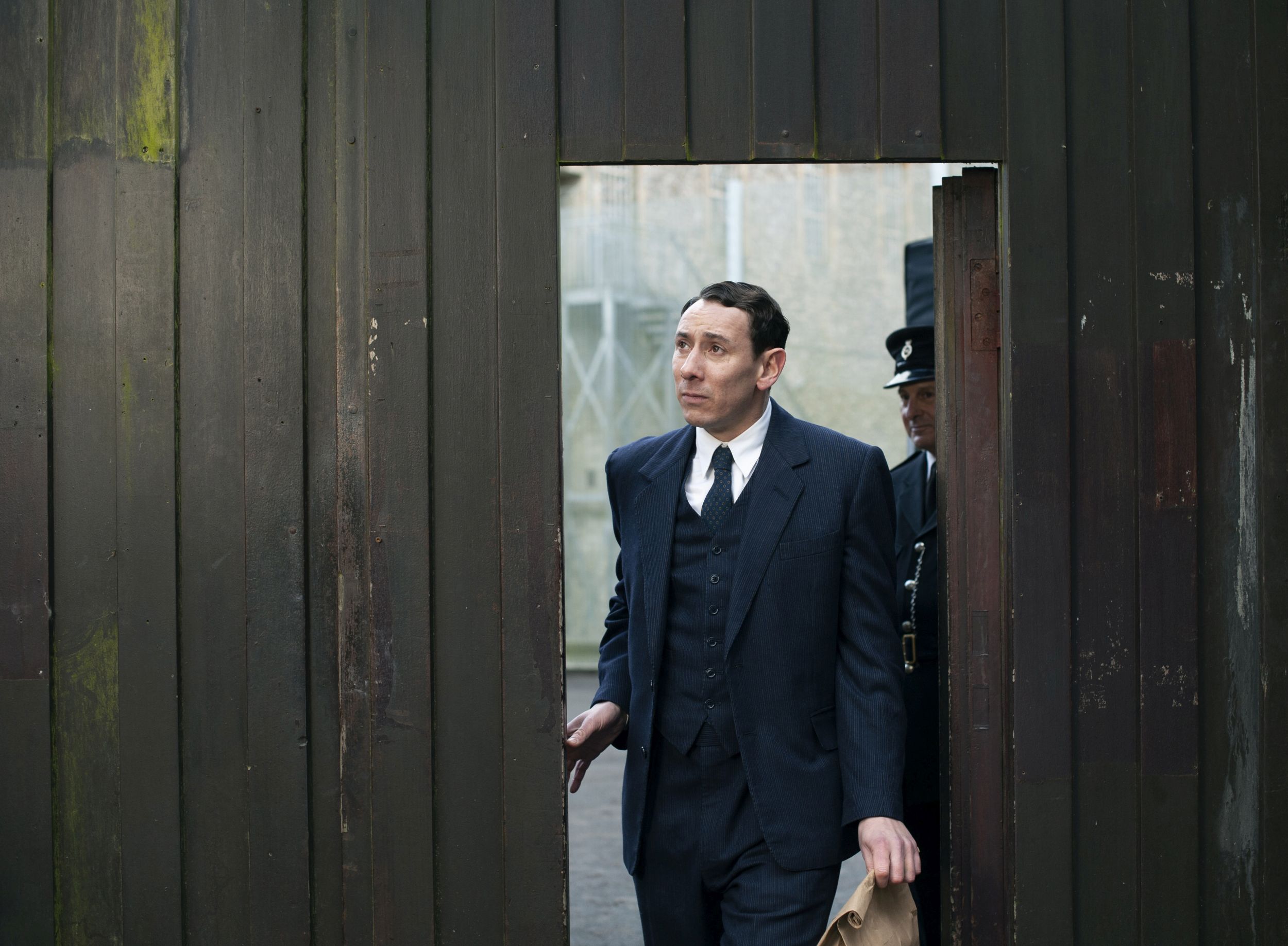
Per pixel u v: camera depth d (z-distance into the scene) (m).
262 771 2.03
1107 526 2.05
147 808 2.02
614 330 8.63
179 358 2.04
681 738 2.05
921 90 2.05
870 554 2.05
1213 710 2.05
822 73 2.05
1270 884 2.05
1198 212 2.06
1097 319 2.05
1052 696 2.04
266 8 2.04
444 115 2.04
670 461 2.16
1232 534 2.06
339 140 2.04
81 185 2.04
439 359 2.04
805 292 8.95
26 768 2.01
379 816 2.03
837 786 2.02
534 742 2.03
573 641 8.54
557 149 2.05
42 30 2.03
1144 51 2.05
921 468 2.79
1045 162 2.04
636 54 2.05
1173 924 2.04
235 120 2.04
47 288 2.03
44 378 2.02
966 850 2.08
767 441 2.11
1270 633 2.05
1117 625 2.04
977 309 2.11
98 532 2.03
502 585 2.04
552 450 2.04
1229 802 2.05
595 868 4.45
